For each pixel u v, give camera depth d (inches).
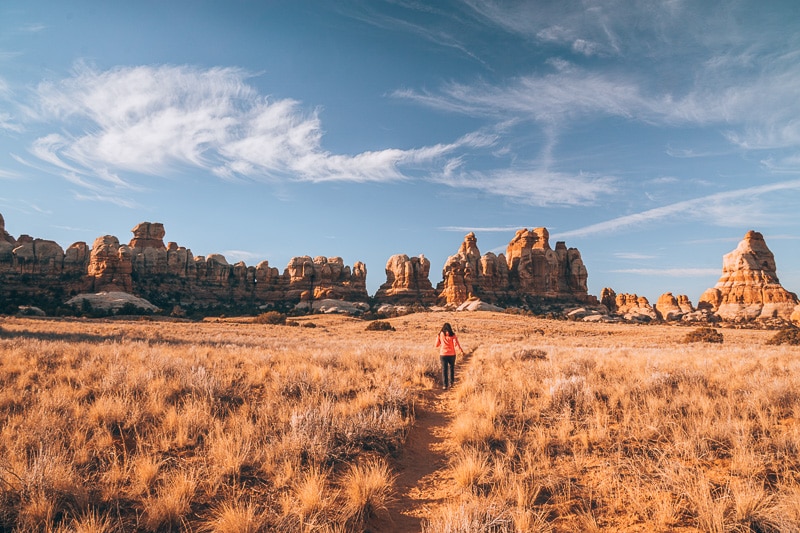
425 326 3097.9
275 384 401.7
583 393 357.7
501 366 635.5
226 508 175.3
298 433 256.8
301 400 346.0
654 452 243.3
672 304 6943.9
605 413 313.4
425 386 492.4
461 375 601.0
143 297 5580.7
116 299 4490.7
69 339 1130.0
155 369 435.2
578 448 257.4
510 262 7849.4
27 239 6048.2
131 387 358.3
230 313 4884.4
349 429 270.8
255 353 687.1
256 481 211.6
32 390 346.9
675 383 415.5
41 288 4918.8
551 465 234.7
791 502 172.9
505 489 199.5
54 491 182.5
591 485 210.7
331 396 373.1
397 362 626.8
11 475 187.9
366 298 6939.0
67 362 494.0
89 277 5004.9
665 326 3705.7
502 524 168.9
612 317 5910.4
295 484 203.8
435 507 199.0
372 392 385.7
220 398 353.7
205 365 513.0
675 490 198.5
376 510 189.5
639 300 7436.0
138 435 260.8
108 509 177.3
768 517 168.9
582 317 5280.5
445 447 284.8
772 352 890.1
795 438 239.5
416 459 266.7
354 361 614.2
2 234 5821.9
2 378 391.9
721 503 177.6
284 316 3607.3
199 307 5684.1
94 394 350.0
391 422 291.7
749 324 5024.6
